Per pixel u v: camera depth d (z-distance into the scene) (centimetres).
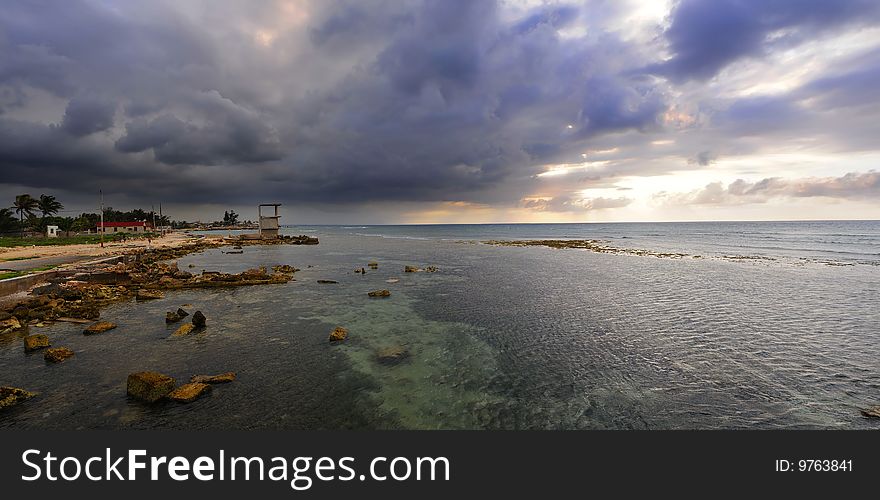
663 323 2102
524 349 1700
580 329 2000
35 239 9138
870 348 1666
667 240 9850
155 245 7894
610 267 4575
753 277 3675
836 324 2048
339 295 2909
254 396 1252
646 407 1185
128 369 1460
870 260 4966
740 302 2603
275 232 11106
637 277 3753
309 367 1495
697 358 1575
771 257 5462
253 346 1731
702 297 2778
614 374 1427
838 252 6062
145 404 1188
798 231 12912
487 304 2594
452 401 1229
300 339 1833
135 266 4175
